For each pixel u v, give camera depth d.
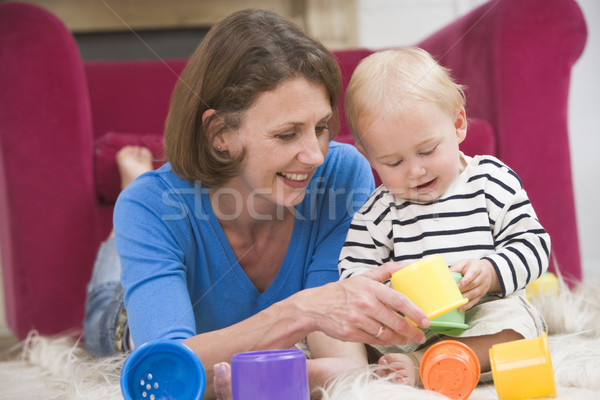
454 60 1.80
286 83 0.96
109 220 1.88
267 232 1.14
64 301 1.81
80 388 1.08
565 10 1.75
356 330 0.87
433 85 1.09
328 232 1.20
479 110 1.79
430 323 0.92
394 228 1.14
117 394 0.99
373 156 1.13
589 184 2.89
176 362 0.84
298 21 3.62
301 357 0.80
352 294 0.87
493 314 0.99
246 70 0.97
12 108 1.81
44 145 1.81
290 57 0.96
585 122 2.93
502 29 1.74
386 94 1.09
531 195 1.75
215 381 0.84
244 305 1.17
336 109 1.04
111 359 1.18
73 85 1.84
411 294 0.90
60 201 1.82
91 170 1.86
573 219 1.76
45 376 1.30
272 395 0.76
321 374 0.93
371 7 3.63
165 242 1.07
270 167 1.00
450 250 1.09
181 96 1.05
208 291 1.15
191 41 3.56
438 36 1.98
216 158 1.03
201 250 1.12
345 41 3.62
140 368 0.83
